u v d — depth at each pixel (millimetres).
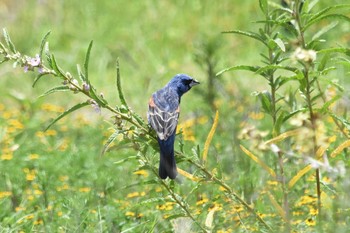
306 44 9500
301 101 18109
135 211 11977
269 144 9297
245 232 10328
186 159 9648
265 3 9922
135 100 20016
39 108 18891
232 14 25375
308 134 8094
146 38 24578
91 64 23078
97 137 16188
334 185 10953
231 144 13844
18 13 25859
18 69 21969
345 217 9359
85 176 14008
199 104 18484
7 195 12883
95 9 25953
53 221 11914
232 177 12773
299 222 10555
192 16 25453
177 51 23938
